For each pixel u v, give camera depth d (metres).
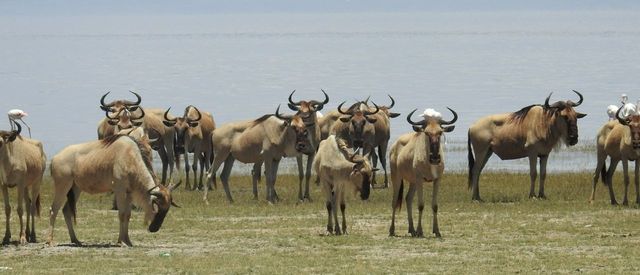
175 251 59.69
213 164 89.88
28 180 63.97
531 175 89.06
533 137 88.56
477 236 65.00
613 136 81.62
